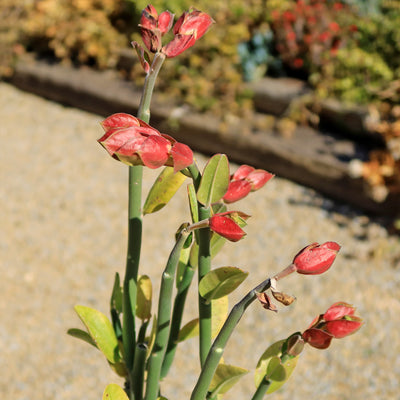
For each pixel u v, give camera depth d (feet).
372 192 13.01
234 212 3.05
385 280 11.42
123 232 13.03
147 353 4.23
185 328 4.18
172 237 12.81
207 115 15.64
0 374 9.62
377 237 12.53
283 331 10.38
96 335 4.07
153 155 2.70
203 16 3.16
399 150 12.96
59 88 18.67
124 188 14.70
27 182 14.79
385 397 9.22
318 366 9.75
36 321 10.65
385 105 14.23
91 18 19.08
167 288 3.40
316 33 15.61
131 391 4.09
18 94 19.62
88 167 15.53
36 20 19.62
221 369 3.59
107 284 11.50
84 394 9.33
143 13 3.18
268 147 14.43
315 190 14.10
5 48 19.86
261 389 3.55
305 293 11.20
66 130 17.37
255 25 16.71
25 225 13.16
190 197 3.39
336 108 14.39
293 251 12.32
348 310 3.10
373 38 15.64
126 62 18.54
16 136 17.02
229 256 12.19
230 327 3.14
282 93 15.19
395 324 10.47
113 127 2.87
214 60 16.05
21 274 11.69
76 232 12.98
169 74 16.52
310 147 14.21
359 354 9.95
